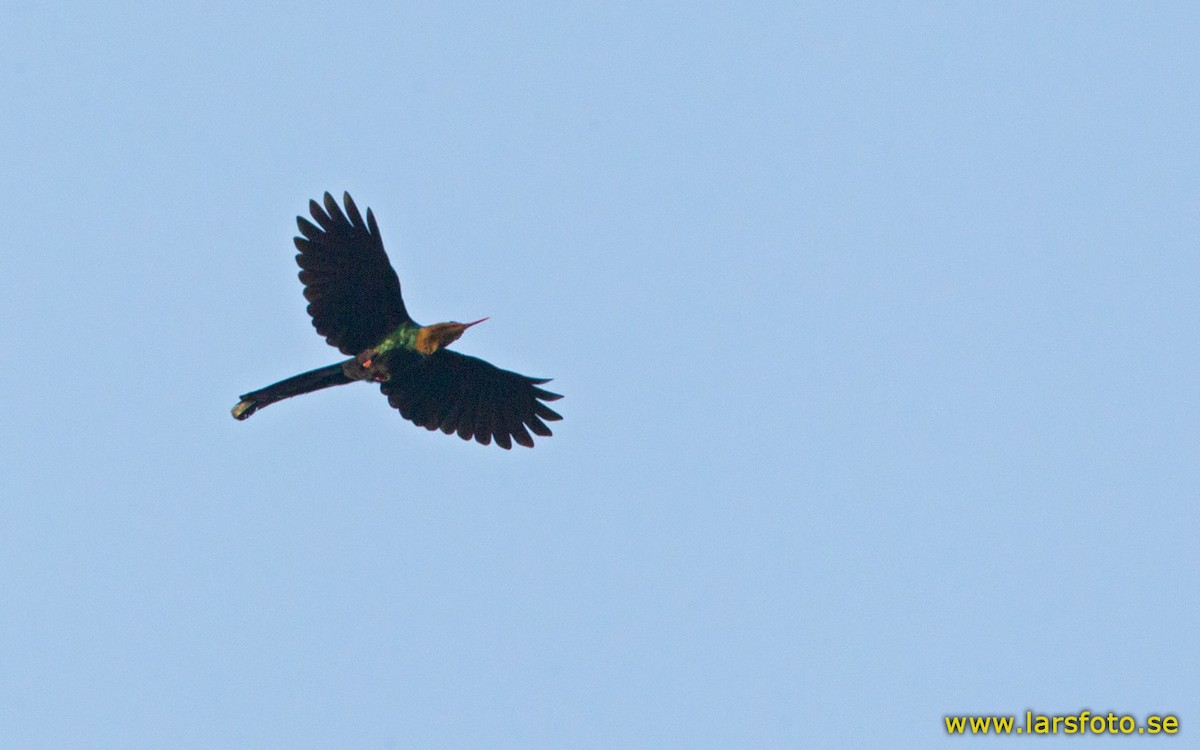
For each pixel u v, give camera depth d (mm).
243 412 18016
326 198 17734
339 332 18141
